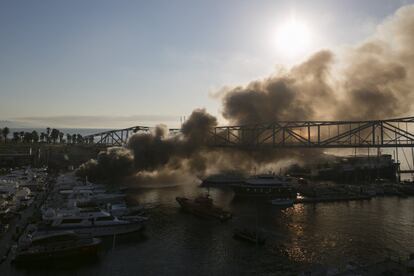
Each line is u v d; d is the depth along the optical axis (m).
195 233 75.50
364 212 99.12
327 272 48.66
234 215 93.62
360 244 68.25
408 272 46.88
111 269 55.53
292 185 126.25
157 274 54.06
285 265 57.28
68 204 87.06
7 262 55.59
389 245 67.69
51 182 134.50
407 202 116.62
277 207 105.75
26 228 69.75
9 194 90.00
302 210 101.56
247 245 67.62
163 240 70.44
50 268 55.22
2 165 179.12
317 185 148.12
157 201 112.50
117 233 71.94
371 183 156.50
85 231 68.81
